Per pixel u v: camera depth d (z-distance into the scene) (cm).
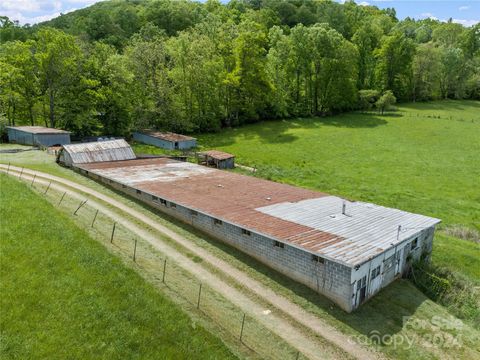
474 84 11600
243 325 1831
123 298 1892
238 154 6312
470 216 4041
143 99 7369
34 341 1527
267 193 3250
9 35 10450
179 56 7650
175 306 1916
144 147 6378
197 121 7781
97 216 2970
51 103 6531
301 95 9656
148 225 2920
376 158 6153
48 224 2547
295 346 1766
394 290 2297
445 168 5662
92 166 4181
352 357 1728
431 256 2875
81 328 1641
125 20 12838
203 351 1639
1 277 1898
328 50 9188
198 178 3775
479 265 2897
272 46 9781
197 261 2436
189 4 15150
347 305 2012
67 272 2025
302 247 2102
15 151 5181
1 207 2706
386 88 10725
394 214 2750
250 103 8288
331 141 7119
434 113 9550
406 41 10575
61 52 6381
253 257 2495
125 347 1586
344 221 2556
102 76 6894
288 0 15650
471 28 13425
